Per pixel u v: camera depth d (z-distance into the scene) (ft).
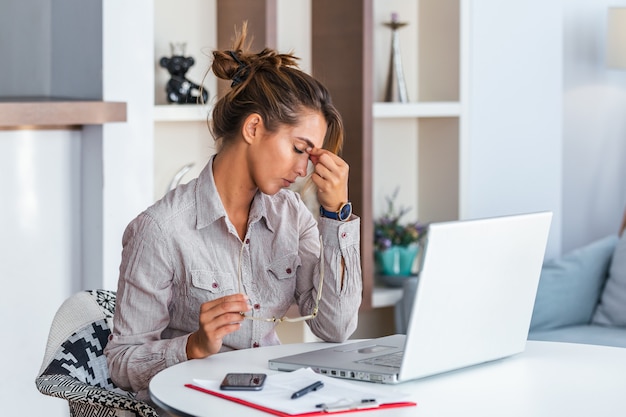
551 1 15.60
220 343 6.38
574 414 5.32
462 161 14.85
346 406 5.24
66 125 11.17
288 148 6.75
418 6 15.23
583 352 6.80
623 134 19.15
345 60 13.57
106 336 7.38
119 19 11.12
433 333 5.88
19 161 10.84
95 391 6.32
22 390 11.05
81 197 11.42
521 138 15.46
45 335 11.18
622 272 13.06
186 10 13.17
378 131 15.02
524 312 6.57
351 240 7.07
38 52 12.21
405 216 15.40
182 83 12.50
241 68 6.96
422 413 5.27
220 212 6.91
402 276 14.30
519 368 6.34
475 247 5.98
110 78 11.11
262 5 12.48
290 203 7.47
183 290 6.97
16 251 10.89
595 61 18.54
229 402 5.41
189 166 13.07
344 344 6.84
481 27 14.89
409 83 15.23
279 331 13.58
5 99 11.33
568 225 18.61
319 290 7.07
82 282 11.48
